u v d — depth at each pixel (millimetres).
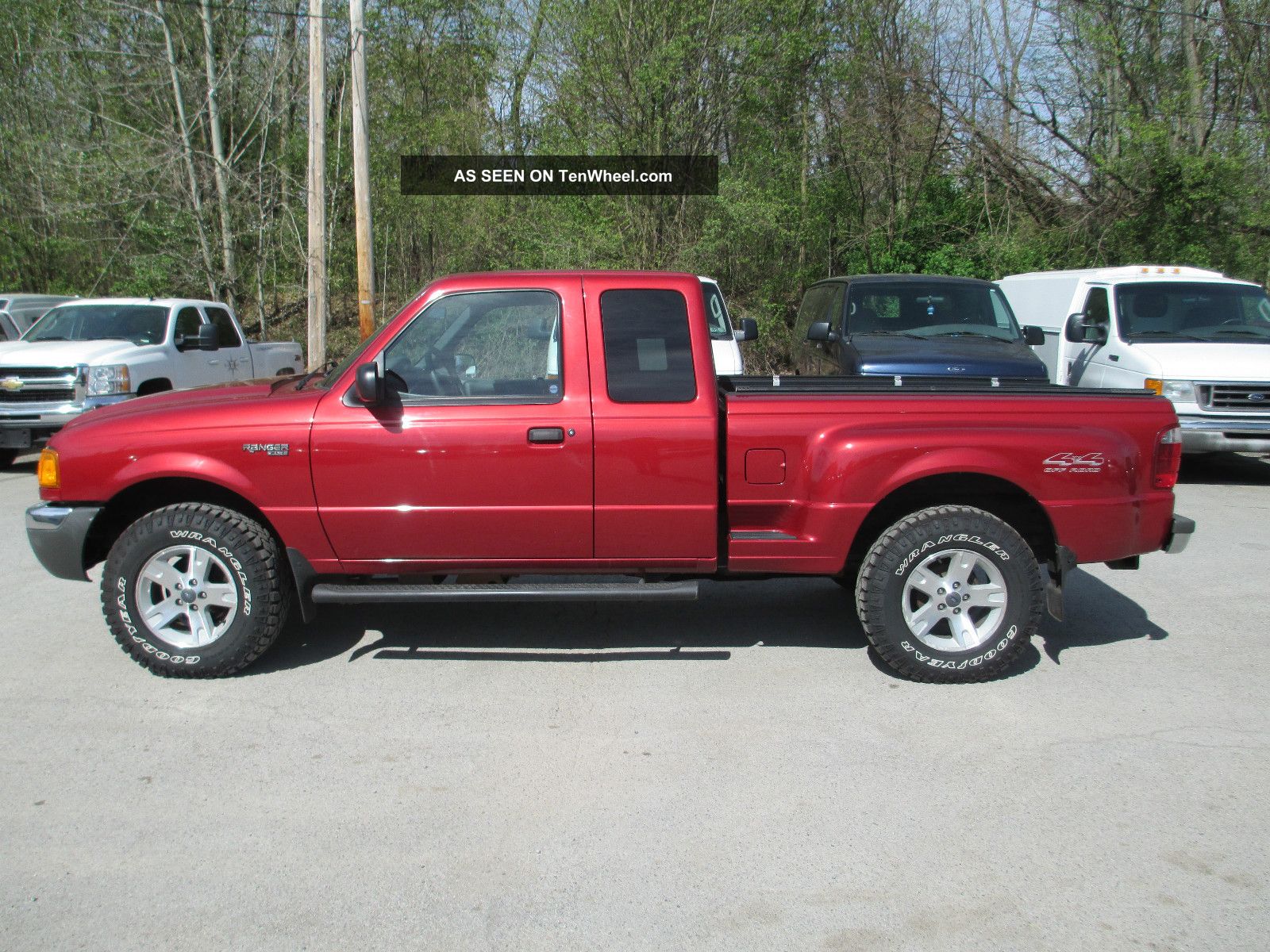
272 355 13594
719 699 4582
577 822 3520
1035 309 12688
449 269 19000
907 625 4668
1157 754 4027
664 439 4594
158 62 20188
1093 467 4676
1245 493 9617
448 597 4695
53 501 4738
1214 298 10555
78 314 11320
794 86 16812
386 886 3143
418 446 4582
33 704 4484
